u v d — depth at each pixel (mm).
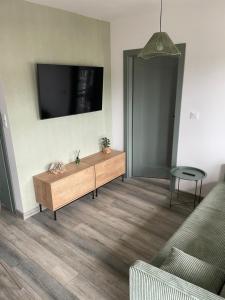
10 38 2520
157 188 3805
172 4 2912
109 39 3762
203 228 2045
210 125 3104
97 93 3607
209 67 2934
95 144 3896
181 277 1328
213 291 1250
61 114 3133
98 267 2221
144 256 2354
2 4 2404
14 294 1963
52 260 2312
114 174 3797
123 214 3086
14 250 2457
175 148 3482
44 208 3205
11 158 2840
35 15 2713
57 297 1923
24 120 2795
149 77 3723
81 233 2715
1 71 2496
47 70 2789
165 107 3742
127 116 3924
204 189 3357
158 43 1921
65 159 3422
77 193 3158
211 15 2771
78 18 3217
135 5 2920
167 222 2904
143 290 1302
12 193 3035
